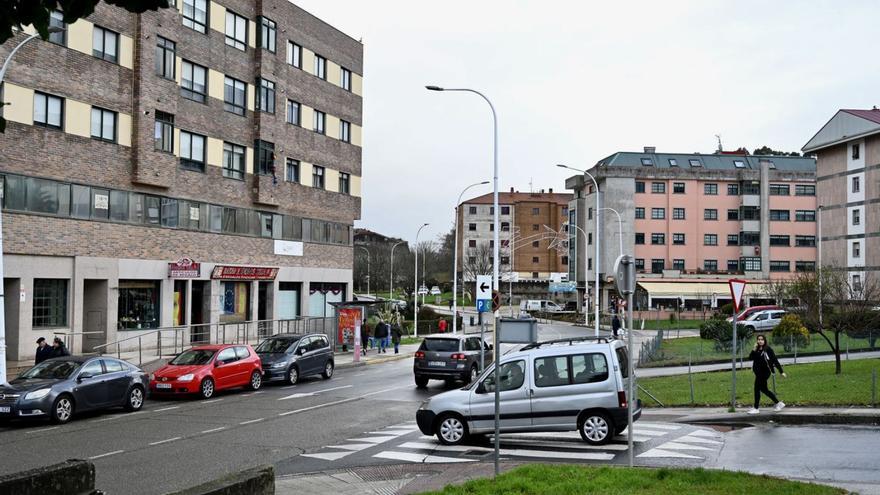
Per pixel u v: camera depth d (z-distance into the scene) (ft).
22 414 55.16
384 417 60.44
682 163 269.44
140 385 65.51
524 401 45.93
